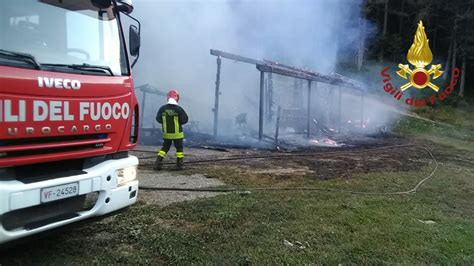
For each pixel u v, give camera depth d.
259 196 5.11
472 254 3.71
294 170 7.33
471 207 5.56
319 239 3.72
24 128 2.37
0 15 2.50
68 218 2.68
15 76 2.32
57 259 2.90
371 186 6.32
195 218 4.04
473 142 17.38
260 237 3.62
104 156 3.04
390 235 3.99
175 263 2.96
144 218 3.94
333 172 7.39
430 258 3.52
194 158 8.02
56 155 2.59
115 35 3.28
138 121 3.44
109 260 2.93
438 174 8.05
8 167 2.35
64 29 2.88
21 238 2.41
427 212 5.03
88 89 2.79
